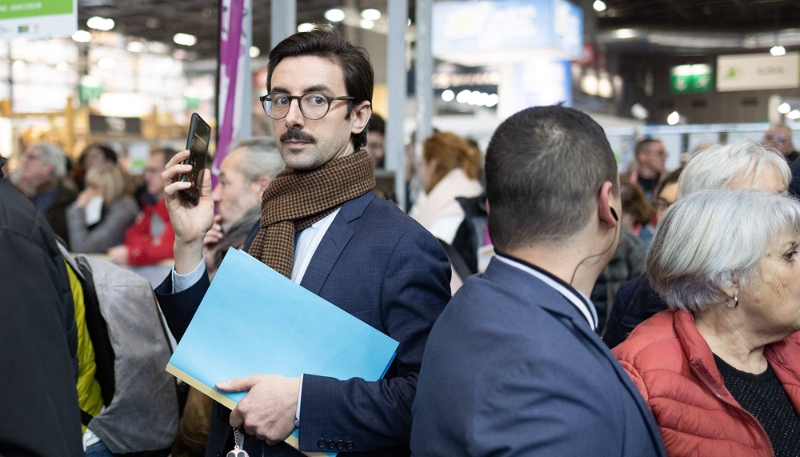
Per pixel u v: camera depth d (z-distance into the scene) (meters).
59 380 1.05
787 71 12.77
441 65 13.64
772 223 1.24
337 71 1.45
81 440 1.09
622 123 13.40
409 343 1.36
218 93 2.64
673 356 1.24
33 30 2.29
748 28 13.01
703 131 5.81
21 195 1.15
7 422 0.97
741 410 1.19
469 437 0.92
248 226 2.09
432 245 1.42
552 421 0.90
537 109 1.08
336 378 1.33
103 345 1.85
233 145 2.34
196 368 1.33
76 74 15.48
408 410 1.29
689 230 1.28
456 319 1.06
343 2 7.88
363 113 1.53
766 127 5.55
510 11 10.23
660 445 1.02
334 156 1.48
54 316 1.07
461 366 0.99
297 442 1.32
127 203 5.18
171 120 14.78
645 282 1.75
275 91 1.45
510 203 1.04
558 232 1.02
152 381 1.90
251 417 1.29
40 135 11.42
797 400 1.29
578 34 11.10
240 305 1.36
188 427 1.94
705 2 12.48
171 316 1.54
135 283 1.92
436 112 13.95
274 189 1.53
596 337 1.00
